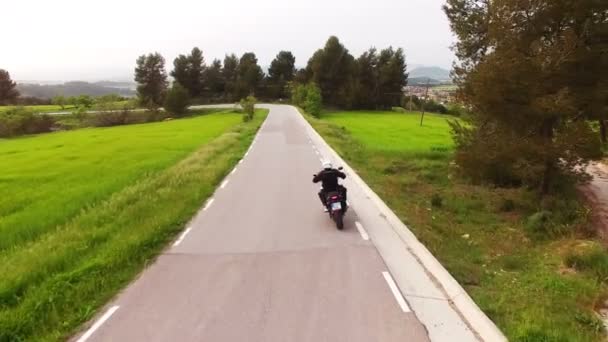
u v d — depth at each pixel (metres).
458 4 21.69
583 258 9.32
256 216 11.68
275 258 8.57
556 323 6.39
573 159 13.91
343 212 10.67
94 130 63.00
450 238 11.18
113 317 6.36
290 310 6.46
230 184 16.09
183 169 18.38
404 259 8.52
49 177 21.80
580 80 14.20
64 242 9.55
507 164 15.81
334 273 7.80
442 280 7.51
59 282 7.29
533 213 14.41
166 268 8.15
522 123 15.41
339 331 5.85
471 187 18.78
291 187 15.46
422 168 22.44
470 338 5.71
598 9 13.67
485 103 15.51
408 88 135.25
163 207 12.19
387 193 15.09
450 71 19.58
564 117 14.90
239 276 7.72
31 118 72.44
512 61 14.14
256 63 127.12
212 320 6.20
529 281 8.31
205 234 10.16
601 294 7.64
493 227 13.07
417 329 5.91
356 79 99.25
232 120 62.41
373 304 6.62
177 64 117.19
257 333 5.83
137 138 41.31
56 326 6.16
